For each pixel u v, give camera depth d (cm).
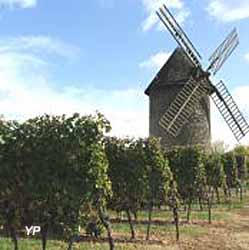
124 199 2538
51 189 1569
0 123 1586
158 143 2705
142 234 2659
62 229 1593
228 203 5238
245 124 5941
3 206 1595
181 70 6025
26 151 1576
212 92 5978
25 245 1923
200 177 3488
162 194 2616
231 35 6178
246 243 2538
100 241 2241
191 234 2781
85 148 1602
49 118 1614
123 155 2584
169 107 5875
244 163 6788
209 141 6000
